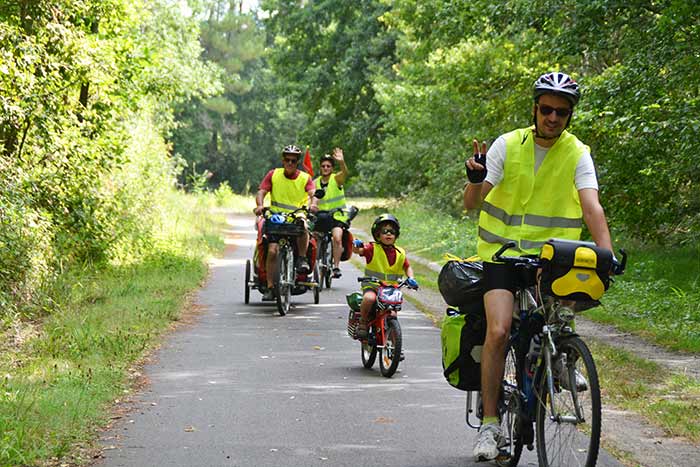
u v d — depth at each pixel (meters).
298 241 21.42
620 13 23.41
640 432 10.31
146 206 33.59
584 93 23.17
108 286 23.44
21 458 8.88
